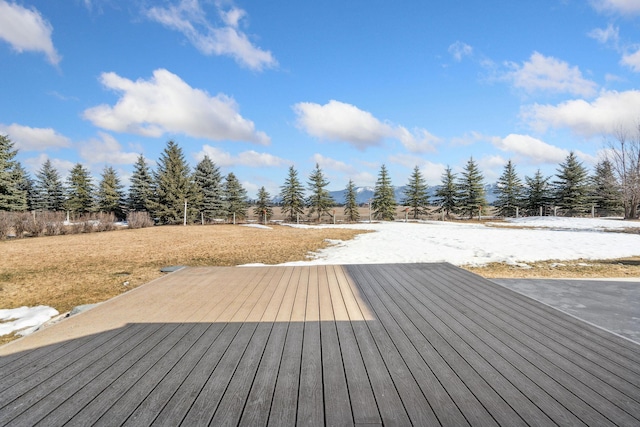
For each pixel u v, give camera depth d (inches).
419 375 80.6
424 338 104.2
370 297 153.3
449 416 64.3
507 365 86.3
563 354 93.3
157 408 67.1
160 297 154.4
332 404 68.2
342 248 389.1
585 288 190.2
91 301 192.1
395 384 76.2
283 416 64.2
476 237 470.9
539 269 263.9
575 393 73.2
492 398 70.7
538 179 1277.1
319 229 685.9
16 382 78.0
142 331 111.3
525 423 62.4
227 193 1364.4
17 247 399.5
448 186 1311.5
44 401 69.8
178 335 107.5
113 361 88.9
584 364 87.4
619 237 446.6
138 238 508.7
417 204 1360.7
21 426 61.3
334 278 195.2
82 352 94.7
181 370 83.4
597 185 1128.8
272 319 122.9
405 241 441.7
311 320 121.6
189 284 181.0
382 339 103.3
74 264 290.7
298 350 95.0
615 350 96.3
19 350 96.3
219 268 228.8
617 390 74.7
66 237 524.4
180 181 1117.1
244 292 163.5
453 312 130.9
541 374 81.7
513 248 360.5
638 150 821.9
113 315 128.2
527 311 132.3
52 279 237.0
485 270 263.6
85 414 65.2
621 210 1147.3
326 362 87.3
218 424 61.9
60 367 85.6
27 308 180.2
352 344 99.3
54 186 1387.8
